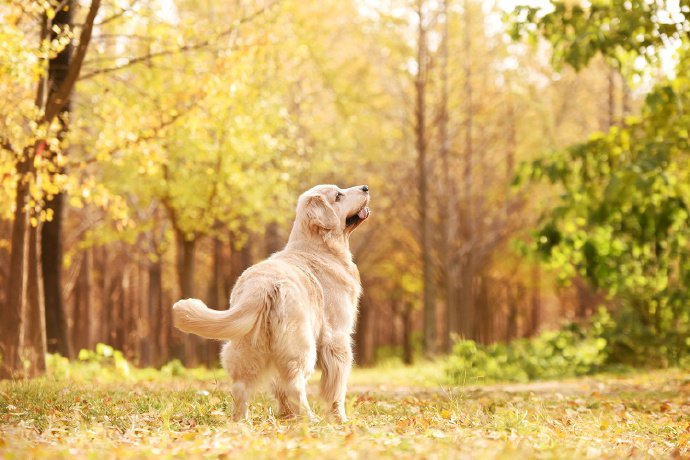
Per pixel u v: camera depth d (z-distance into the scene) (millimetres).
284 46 22641
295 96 28766
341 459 4719
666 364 17984
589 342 18828
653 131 15742
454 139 33219
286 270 6395
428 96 29891
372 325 51625
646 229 16922
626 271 17922
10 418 6719
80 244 25734
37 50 11008
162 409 7266
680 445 6539
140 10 12766
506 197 33500
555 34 14602
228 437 5531
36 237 12992
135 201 25781
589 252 17500
